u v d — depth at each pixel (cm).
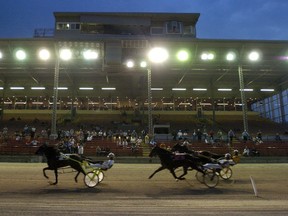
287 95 4994
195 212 769
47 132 3572
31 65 3747
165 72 4069
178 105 5750
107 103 5647
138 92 5456
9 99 5697
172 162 1260
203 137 3541
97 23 4600
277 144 3281
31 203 876
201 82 4791
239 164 2586
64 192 1090
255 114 5709
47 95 5622
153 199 966
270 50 3253
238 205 870
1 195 1014
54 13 4572
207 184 1259
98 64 3628
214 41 3120
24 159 2658
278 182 1391
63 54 3112
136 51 3306
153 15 4722
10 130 4559
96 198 977
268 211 783
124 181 1384
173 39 3120
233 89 5222
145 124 4959
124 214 743
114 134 3753
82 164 1227
